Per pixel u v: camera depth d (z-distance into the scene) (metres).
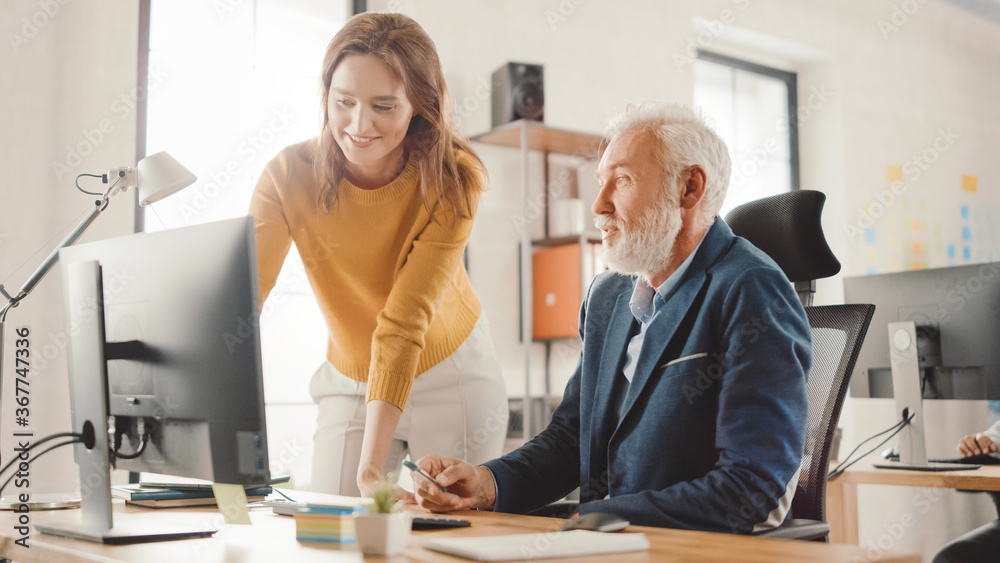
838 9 4.92
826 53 4.84
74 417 1.01
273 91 3.21
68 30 2.69
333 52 1.54
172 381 0.98
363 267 1.71
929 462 2.22
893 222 5.03
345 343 1.79
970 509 4.17
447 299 1.82
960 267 2.11
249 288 0.91
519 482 1.37
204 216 3.01
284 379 3.17
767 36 4.61
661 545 0.84
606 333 1.46
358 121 1.51
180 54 3.00
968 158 5.44
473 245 3.58
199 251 0.96
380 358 1.52
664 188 1.37
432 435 1.84
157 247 1.01
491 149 3.67
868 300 2.29
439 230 1.62
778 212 1.58
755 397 1.16
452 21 3.54
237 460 0.92
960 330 2.09
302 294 3.23
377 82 1.50
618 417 1.38
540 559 0.76
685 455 1.25
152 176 1.56
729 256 1.32
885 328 2.24
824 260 1.54
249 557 0.81
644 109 1.45
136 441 1.04
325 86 1.57
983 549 1.99
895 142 5.10
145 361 1.02
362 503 1.04
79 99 2.70
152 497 1.23
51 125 2.65
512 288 3.68
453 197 1.63
